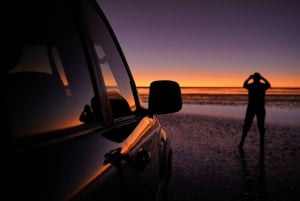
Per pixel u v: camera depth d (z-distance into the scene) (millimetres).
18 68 1165
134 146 1619
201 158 7801
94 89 1527
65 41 1453
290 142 10898
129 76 2533
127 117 2014
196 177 5961
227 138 11805
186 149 9164
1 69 894
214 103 48344
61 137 1030
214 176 6039
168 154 3418
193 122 19266
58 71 1345
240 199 4734
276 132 13875
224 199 4715
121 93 2170
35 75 1123
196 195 4887
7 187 665
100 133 1341
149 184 1874
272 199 4750
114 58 2236
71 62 1438
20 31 1169
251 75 8625
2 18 1009
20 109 924
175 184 5473
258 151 8883
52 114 1082
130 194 1341
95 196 940
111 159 1220
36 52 1301
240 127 16188
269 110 31047
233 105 43031
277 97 64062
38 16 1297
